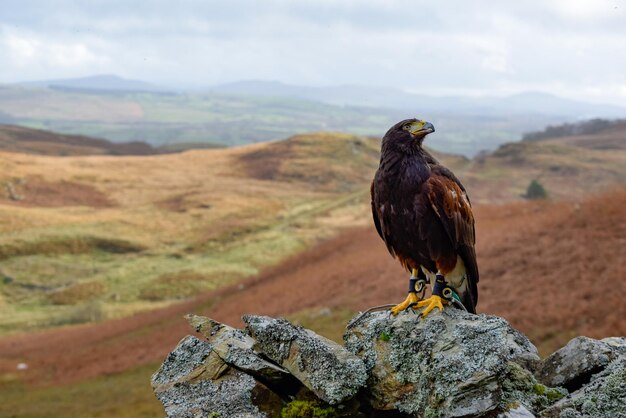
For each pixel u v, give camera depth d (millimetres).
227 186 179625
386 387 5031
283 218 149375
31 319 90438
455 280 6434
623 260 41812
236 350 5141
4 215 136500
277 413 4977
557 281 41750
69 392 43156
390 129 6336
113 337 62656
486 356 4715
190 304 72438
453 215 6090
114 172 186500
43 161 186875
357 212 153000
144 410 37156
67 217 141125
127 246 126812
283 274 74875
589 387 4621
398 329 5270
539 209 71125
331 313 48594
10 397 43062
